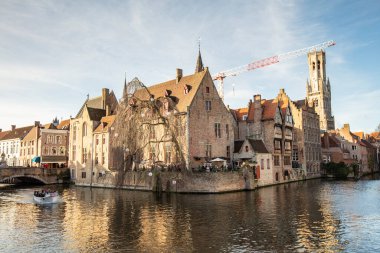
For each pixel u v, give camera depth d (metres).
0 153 89.38
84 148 60.56
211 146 49.12
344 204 30.81
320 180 62.38
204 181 40.69
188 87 50.16
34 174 61.31
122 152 40.78
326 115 128.12
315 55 131.12
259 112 57.25
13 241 20.03
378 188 45.25
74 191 48.53
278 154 56.06
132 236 20.64
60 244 19.25
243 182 44.00
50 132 74.75
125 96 40.34
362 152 89.44
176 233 21.08
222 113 51.59
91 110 61.53
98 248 18.31
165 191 43.50
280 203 31.67
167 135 41.75
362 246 17.88
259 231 21.08
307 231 20.98
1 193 46.94
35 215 28.50
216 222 23.84
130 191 46.56
